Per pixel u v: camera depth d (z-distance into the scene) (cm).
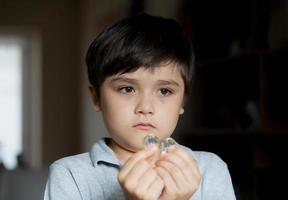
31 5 424
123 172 63
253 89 230
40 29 425
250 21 221
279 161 212
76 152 429
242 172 233
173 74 72
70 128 429
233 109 247
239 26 232
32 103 427
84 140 394
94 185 76
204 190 81
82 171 78
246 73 239
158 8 284
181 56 74
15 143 444
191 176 65
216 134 240
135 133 71
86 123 383
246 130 213
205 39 259
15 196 151
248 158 228
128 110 71
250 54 210
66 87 429
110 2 328
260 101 206
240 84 246
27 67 430
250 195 219
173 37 76
